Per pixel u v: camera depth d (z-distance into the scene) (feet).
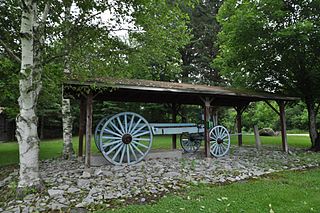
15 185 13.70
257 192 12.82
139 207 10.87
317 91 30.40
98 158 20.58
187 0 17.97
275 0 26.07
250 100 31.83
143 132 21.85
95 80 17.42
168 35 19.25
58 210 10.79
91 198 12.02
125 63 17.67
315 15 27.53
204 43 56.13
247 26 27.17
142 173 16.97
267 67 31.07
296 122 73.20
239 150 29.94
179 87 21.33
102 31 15.20
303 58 28.37
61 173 17.31
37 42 13.80
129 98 26.30
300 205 10.81
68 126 24.94
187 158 23.63
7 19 18.13
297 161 22.40
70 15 14.97
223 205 10.95
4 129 55.67
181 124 24.70
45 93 21.71
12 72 19.10
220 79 55.31
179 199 11.82
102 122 21.07
